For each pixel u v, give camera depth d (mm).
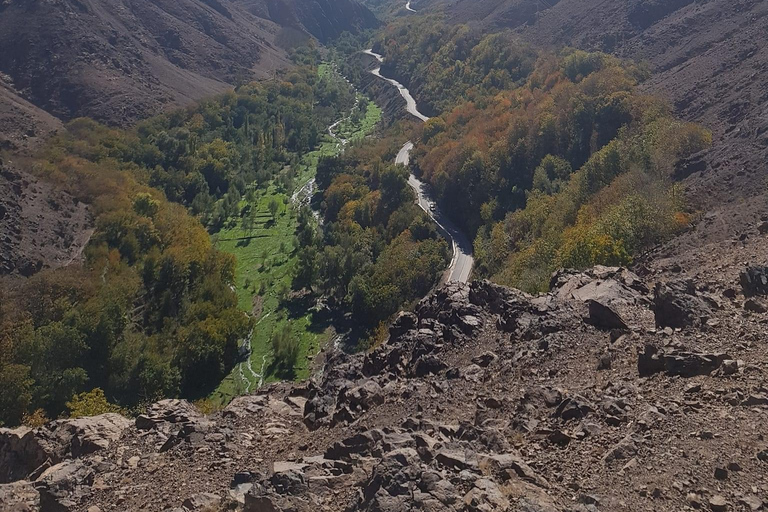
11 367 46844
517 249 63969
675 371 18938
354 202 88750
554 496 13922
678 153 56438
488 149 87375
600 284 28625
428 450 16062
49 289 59625
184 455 20359
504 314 27688
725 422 15922
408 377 25156
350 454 17359
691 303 22797
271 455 20094
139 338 57812
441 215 86938
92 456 21031
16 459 23297
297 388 26844
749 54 68625
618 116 74000
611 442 16000
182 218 81625
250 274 76750
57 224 71938
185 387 55562
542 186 72312
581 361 22016
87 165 85562
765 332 20594
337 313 67750
